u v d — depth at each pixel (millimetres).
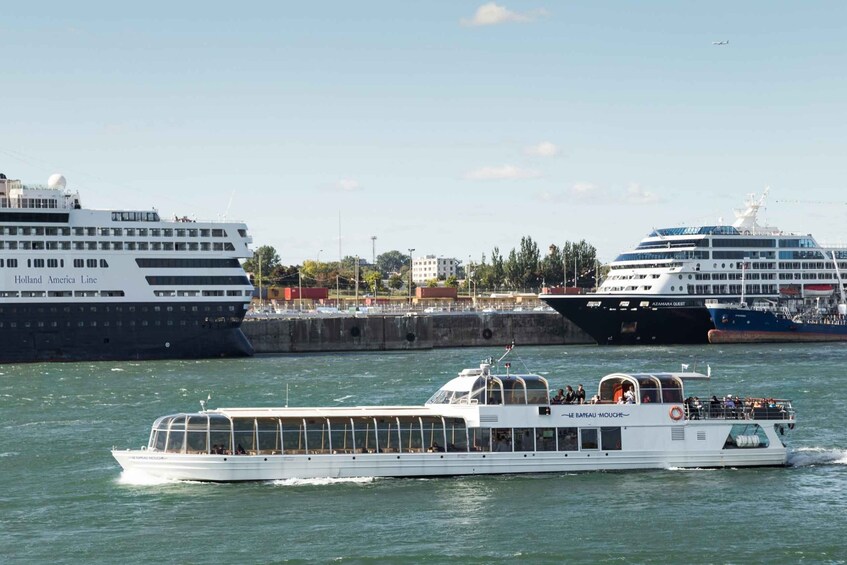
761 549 59625
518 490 71062
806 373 153875
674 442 76812
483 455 74438
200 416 74188
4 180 199250
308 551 59344
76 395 134875
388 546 60031
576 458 75500
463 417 74812
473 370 77188
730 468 77312
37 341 195500
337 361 195250
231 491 71188
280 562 57688
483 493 70250
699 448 77000
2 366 186125
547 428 75438
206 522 64688
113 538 62281
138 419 110250
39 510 68688
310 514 65875
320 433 73812
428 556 58375
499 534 62031
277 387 141875
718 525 63812
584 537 61531
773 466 78062
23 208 194625
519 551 59188
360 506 67438
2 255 193750
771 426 78250
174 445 74062
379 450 73875
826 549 59594
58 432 101188
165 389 141250
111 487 73625
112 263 199375
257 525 63938
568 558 58094
